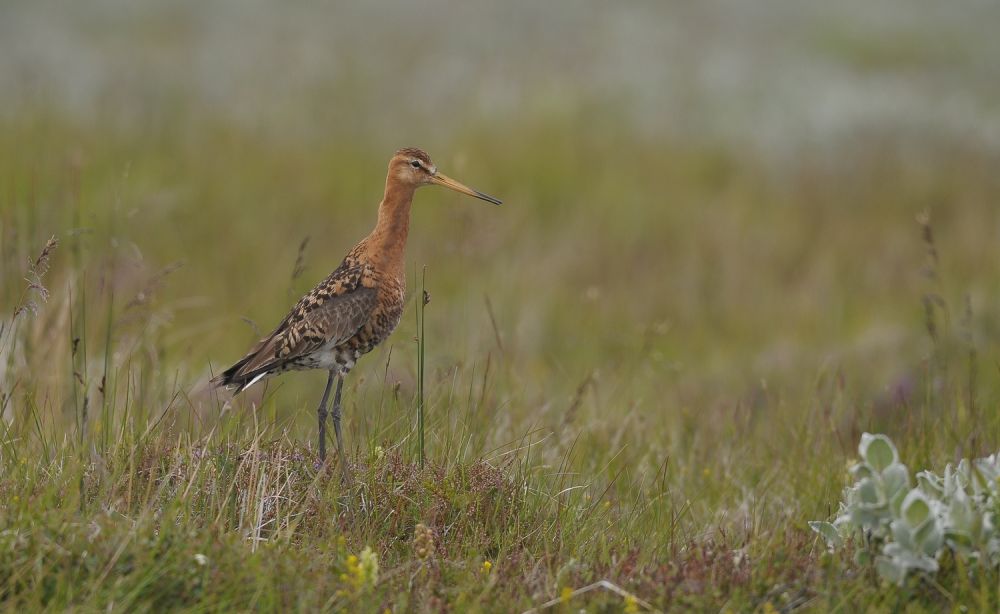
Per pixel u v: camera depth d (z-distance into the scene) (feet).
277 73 131.44
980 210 102.63
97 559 30.66
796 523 38.04
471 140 108.78
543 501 39.47
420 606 31.76
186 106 112.57
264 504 36.11
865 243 96.63
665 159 111.14
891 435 50.60
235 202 88.74
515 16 172.65
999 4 195.42
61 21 150.51
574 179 102.73
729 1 191.62
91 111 106.73
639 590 32.55
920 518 32.30
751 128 126.41
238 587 30.68
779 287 87.97
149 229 77.71
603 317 77.87
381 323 44.50
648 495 42.96
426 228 88.48
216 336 63.67
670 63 150.92
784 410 52.49
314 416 50.52
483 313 71.77
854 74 154.81
